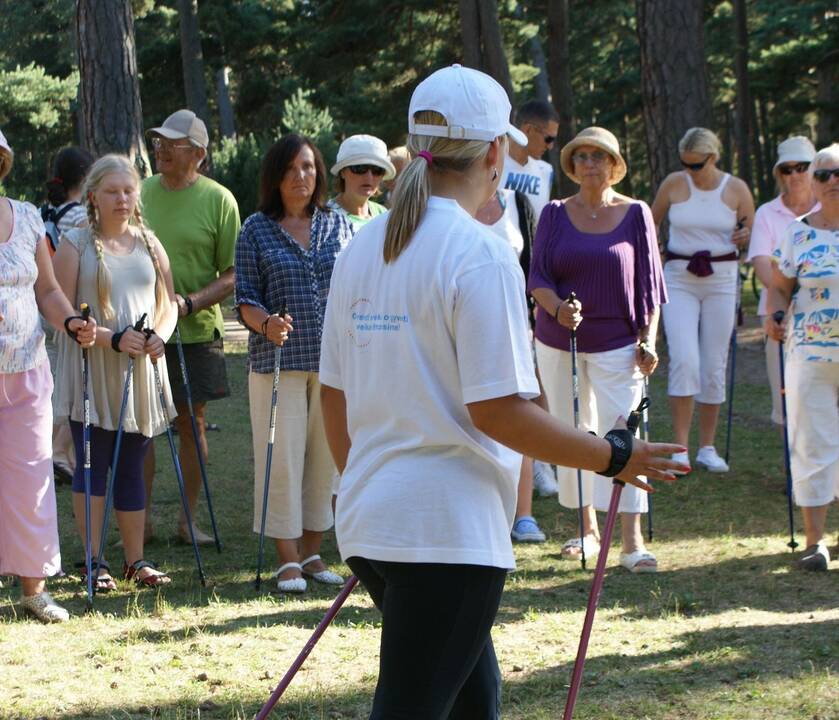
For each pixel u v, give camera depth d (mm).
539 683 4305
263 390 5738
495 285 2508
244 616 5234
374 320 2641
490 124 2670
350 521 2637
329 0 27094
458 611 2545
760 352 13844
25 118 34406
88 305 5414
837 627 4871
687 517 7066
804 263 5848
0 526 5133
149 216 6418
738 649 4609
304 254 5746
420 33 27094
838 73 31859
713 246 7918
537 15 31438
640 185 44625
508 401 2492
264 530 5750
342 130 29781
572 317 5801
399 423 2596
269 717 3996
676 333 7930
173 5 35844
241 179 22625
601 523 7152
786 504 7316
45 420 5152
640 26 12594
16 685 4309
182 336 6441
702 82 12438
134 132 11938
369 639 4879
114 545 6680
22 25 37844
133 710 4070
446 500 2541
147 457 6578
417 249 2586
